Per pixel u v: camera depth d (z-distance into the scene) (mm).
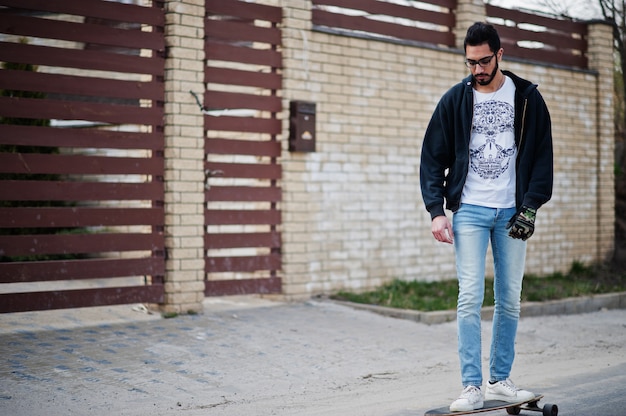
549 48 12641
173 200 8320
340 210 9859
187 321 8125
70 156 7773
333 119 9789
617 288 11148
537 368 6840
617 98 14617
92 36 7863
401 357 7191
